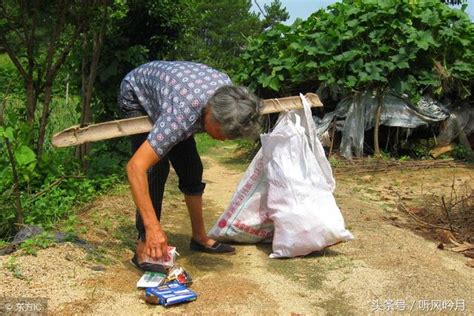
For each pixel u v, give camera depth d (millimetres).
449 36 8469
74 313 2963
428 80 8508
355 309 3225
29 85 5508
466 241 4535
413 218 5148
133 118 3434
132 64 7430
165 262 3461
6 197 4566
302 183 3971
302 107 4168
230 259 3984
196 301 3225
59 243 3848
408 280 3605
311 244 3928
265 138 4082
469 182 7203
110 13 6344
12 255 3576
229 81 3393
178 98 3182
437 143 9133
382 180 7289
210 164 8992
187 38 8641
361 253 4109
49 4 5539
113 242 4211
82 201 5363
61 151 6289
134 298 3225
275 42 9352
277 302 3266
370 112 8617
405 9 8430
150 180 3590
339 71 8641
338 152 8781
